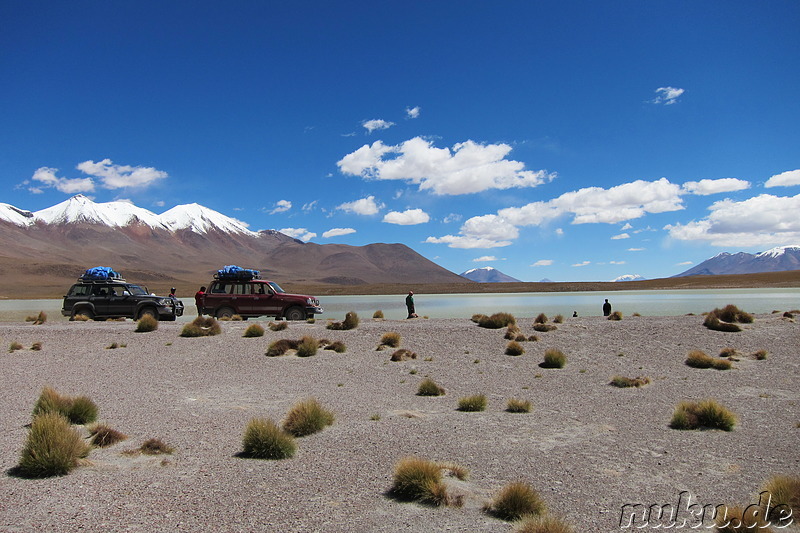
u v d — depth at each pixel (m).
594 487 7.38
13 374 15.99
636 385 15.17
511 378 16.23
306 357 18.66
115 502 6.36
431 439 9.59
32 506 6.15
